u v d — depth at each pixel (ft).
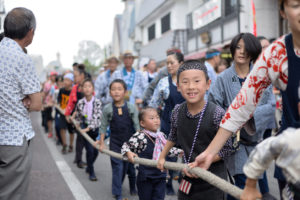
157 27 89.76
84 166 21.89
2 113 9.95
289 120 5.68
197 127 8.50
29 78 10.17
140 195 12.55
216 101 11.69
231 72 11.57
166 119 15.49
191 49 65.31
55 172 20.58
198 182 8.77
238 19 45.83
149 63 36.01
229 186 6.12
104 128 15.85
